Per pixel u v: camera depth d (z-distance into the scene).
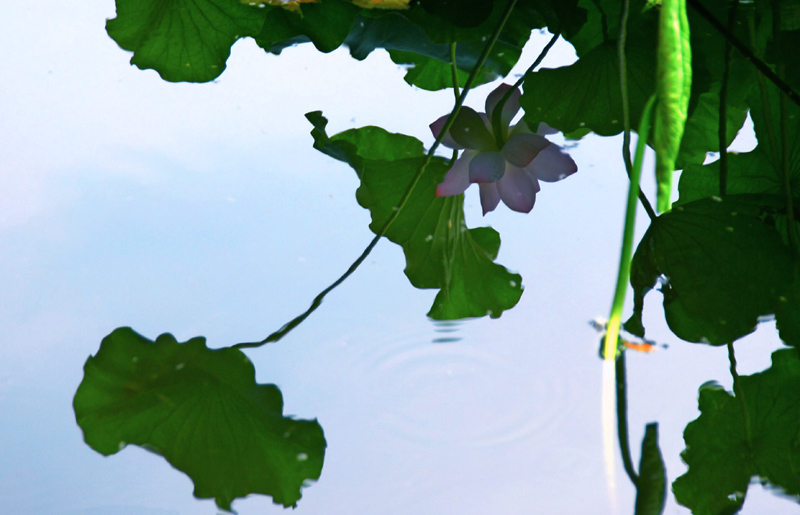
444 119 3.28
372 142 3.37
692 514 2.81
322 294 3.09
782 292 2.99
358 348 3.01
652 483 2.76
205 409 2.92
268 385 2.95
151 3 3.24
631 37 3.24
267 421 2.90
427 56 3.46
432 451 2.87
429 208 3.23
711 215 3.02
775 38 3.22
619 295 2.82
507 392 2.94
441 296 3.10
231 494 2.82
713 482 2.85
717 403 2.93
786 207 3.08
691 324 3.01
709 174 3.20
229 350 3.00
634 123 3.21
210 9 3.24
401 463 2.86
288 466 2.85
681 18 2.83
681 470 2.86
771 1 3.23
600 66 3.23
